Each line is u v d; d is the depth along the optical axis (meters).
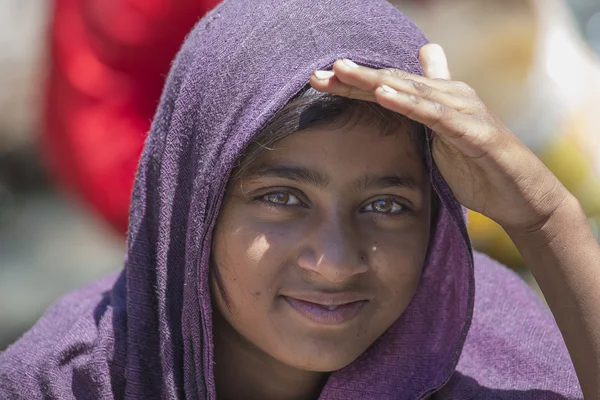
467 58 5.64
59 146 4.97
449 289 3.20
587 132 5.86
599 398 3.02
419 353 3.24
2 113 9.34
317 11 3.06
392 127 2.92
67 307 3.51
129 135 4.81
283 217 2.97
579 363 3.05
